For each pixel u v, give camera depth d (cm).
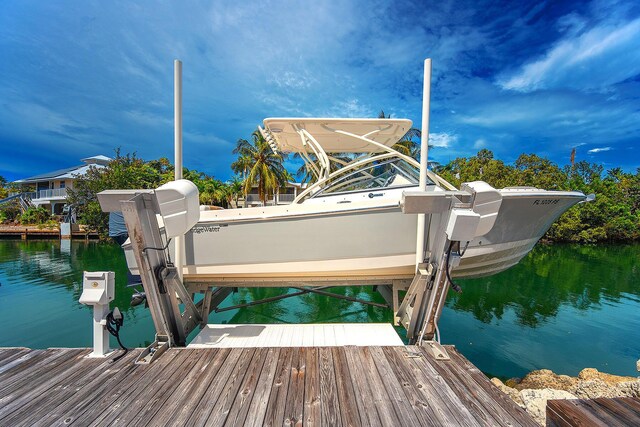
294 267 321
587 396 250
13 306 495
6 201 2472
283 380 183
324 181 379
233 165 2317
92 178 1750
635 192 2239
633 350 362
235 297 582
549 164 2023
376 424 145
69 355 215
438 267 227
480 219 203
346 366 200
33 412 154
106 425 145
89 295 211
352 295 591
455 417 150
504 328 420
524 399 251
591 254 1264
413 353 219
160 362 205
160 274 228
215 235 324
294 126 412
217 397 166
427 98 285
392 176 384
